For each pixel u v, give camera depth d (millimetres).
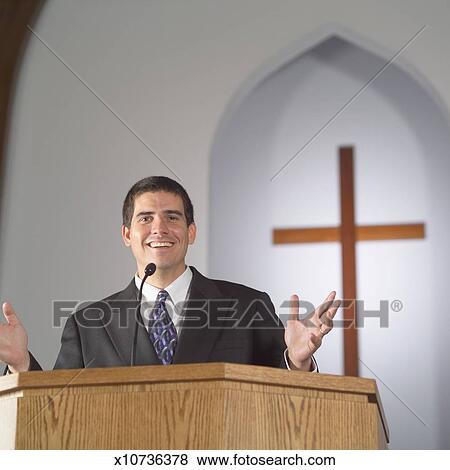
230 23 7777
